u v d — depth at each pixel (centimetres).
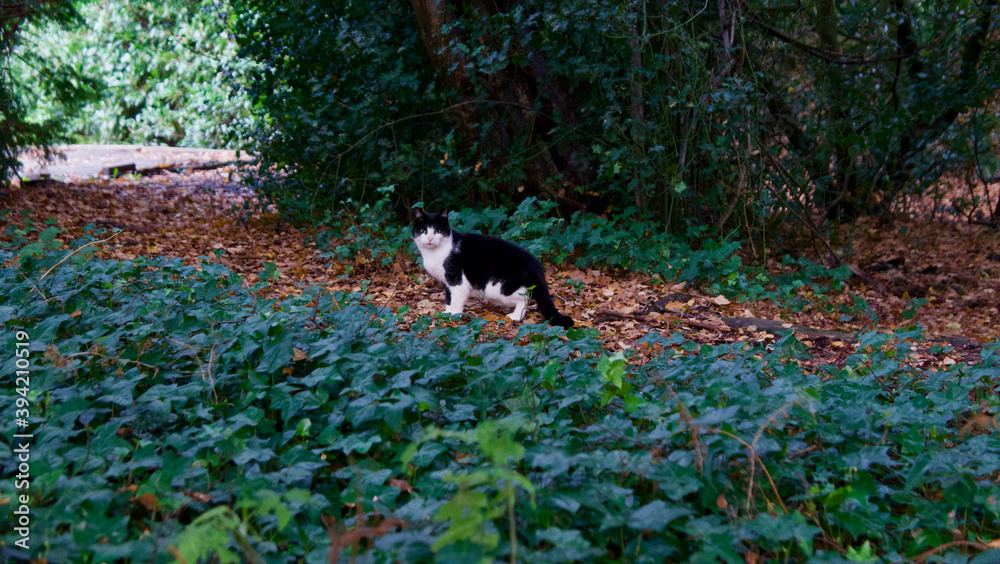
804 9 1050
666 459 264
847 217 1327
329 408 333
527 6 900
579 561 217
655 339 446
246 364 372
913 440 319
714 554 219
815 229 975
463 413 312
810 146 1149
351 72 1003
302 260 855
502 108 963
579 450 292
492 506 218
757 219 962
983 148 1377
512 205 967
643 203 933
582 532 249
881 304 853
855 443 334
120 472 257
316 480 294
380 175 985
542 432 312
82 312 442
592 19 830
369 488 262
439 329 442
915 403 359
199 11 2223
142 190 1434
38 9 1147
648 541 235
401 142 1002
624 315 668
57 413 295
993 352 437
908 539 281
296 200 1062
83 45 2291
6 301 465
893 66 1309
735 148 904
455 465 282
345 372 356
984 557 234
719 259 809
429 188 1023
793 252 1071
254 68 1091
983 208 1569
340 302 495
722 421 277
